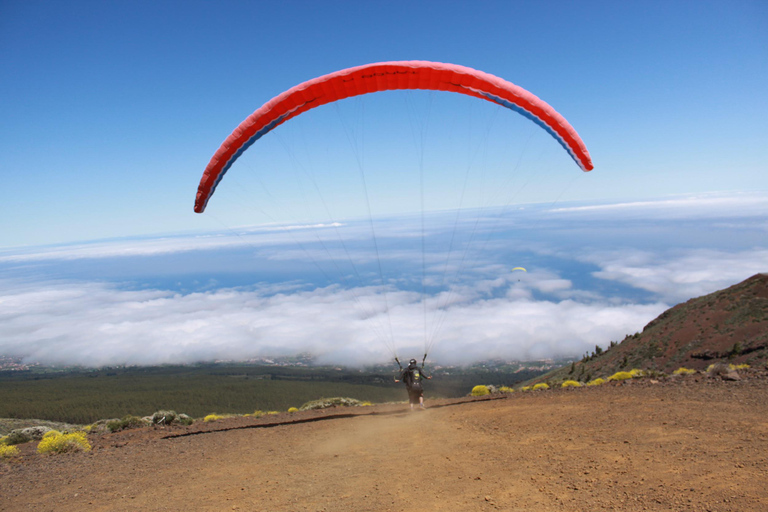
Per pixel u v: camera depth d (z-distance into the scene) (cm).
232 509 570
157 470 779
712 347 4647
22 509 630
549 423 874
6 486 735
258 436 1012
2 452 982
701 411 819
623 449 659
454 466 671
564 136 1211
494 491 557
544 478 584
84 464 850
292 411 1538
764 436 638
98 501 641
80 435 1073
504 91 1178
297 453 824
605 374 5503
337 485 629
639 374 1470
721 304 5597
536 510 491
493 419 975
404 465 697
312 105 1260
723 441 639
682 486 503
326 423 1122
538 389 1505
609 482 544
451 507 521
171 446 967
